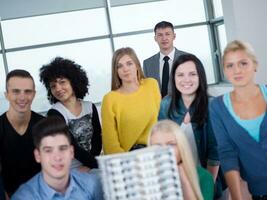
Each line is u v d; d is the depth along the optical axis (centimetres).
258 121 158
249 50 154
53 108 213
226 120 165
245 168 169
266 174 163
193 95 191
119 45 540
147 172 83
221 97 169
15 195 140
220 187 187
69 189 142
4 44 518
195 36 554
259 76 383
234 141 165
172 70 195
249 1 383
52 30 526
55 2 522
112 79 233
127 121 218
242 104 161
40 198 138
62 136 133
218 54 550
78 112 218
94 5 529
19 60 524
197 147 187
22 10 516
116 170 83
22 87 178
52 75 212
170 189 84
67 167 135
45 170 135
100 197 146
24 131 184
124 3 534
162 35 352
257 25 385
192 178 138
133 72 226
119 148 215
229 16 399
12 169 184
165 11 543
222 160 170
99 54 538
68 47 532
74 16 528
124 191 83
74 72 217
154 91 232
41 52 527
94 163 199
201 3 551
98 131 225
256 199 172
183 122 190
